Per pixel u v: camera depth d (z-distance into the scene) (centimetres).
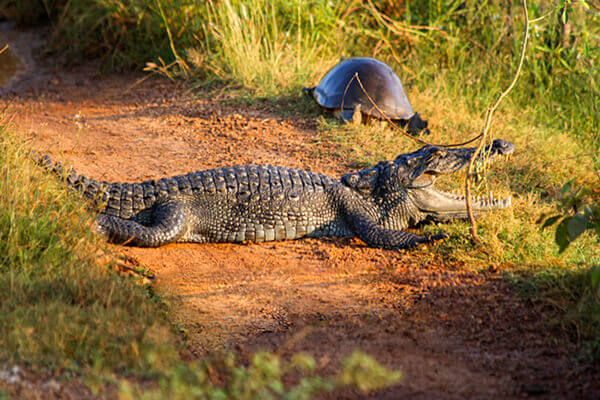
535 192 3102
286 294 2269
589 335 1986
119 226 2473
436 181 3047
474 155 2547
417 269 2422
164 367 1753
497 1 4625
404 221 2762
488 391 1753
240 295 2258
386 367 1842
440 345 1978
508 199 2786
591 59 4112
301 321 2102
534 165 3331
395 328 2062
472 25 4772
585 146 3791
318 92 3994
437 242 2572
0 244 2142
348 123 3709
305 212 2677
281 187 2666
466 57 4678
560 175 3312
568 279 2223
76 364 1705
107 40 5128
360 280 2366
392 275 2392
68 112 4194
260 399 1581
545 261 2417
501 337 2016
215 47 4750
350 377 1606
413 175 2728
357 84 3791
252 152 3500
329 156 3438
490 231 2558
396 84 3872
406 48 4772
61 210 2338
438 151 2742
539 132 3806
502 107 4178
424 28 4750
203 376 1642
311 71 4447
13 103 4369
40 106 4322
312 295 2262
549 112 4169
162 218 2545
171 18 4919
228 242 2647
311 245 2641
